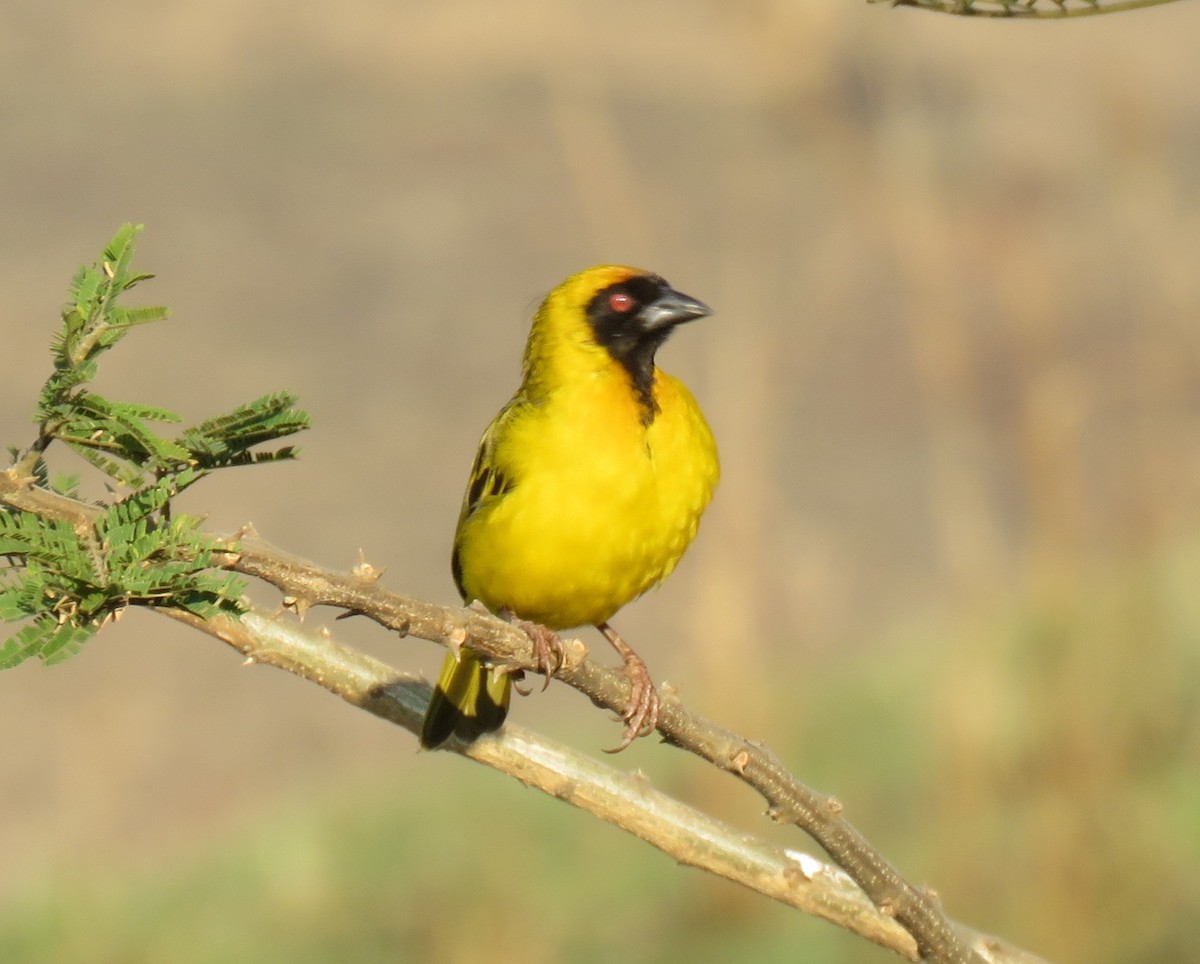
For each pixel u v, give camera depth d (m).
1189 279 12.53
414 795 15.22
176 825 15.97
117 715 17.86
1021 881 11.23
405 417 24.47
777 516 21.09
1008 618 11.85
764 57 11.15
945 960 4.96
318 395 25.08
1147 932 10.98
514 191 32.12
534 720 17.16
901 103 11.62
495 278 28.97
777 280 25.70
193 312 27.58
